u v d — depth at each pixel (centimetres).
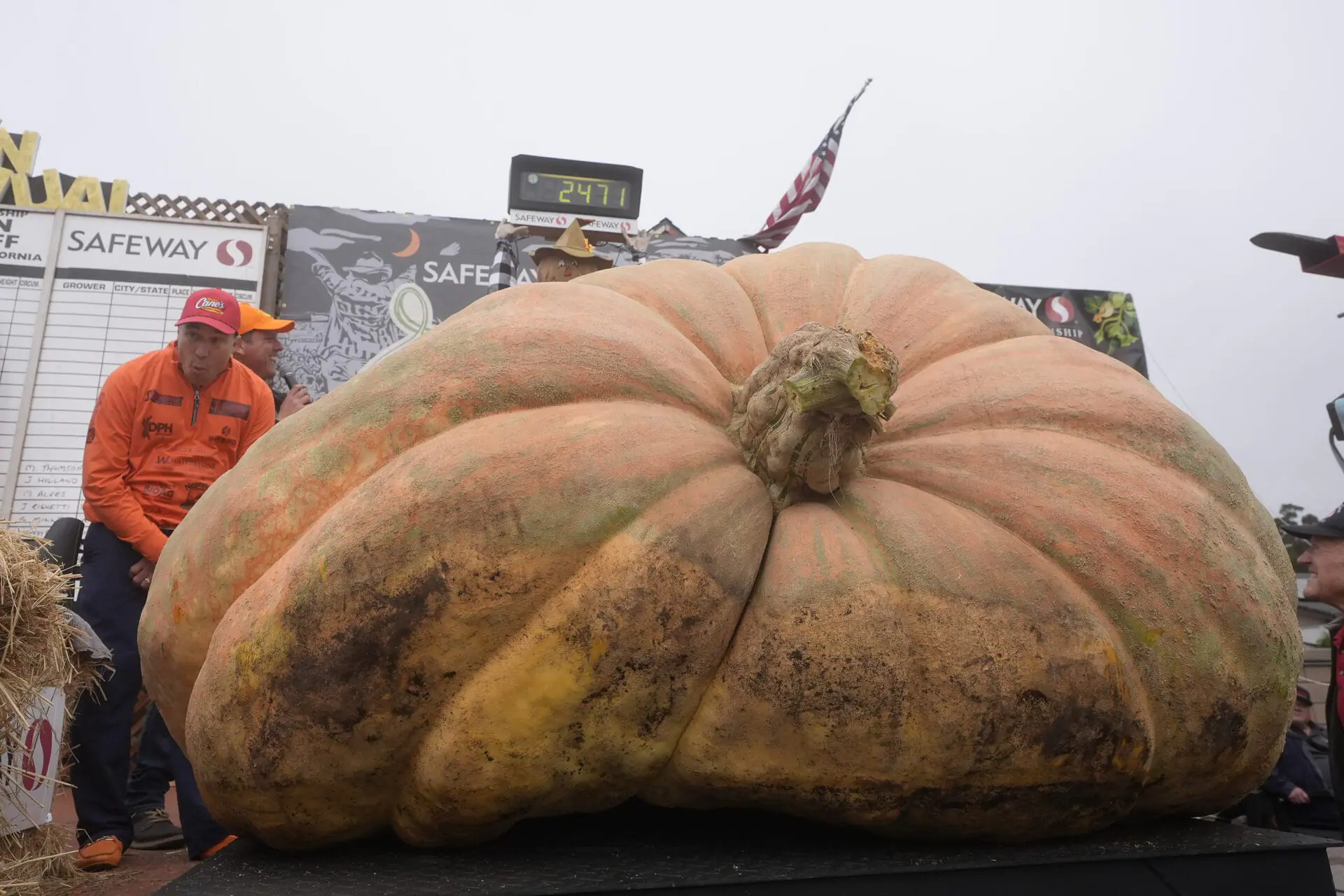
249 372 405
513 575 176
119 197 701
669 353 222
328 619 176
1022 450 205
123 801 348
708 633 179
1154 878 182
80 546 370
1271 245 424
